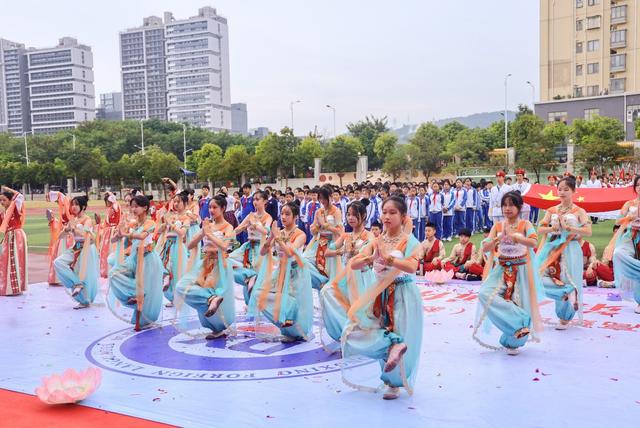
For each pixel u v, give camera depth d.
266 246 6.82
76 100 115.06
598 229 18.08
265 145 44.09
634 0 50.06
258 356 6.25
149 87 122.62
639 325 7.08
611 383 5.09
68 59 113.88
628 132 49.62
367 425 4.30
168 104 121.31
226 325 7.00
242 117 151.62
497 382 5.20
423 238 17.22
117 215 11.89
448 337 6.78
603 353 6.00
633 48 50.38
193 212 9.93
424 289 9.80
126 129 76.56
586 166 35.03
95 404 4.83
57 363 6.13
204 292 6.84
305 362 5.99
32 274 12.86
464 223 18.47
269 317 6.73
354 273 5.72
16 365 6.07
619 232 7.83
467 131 54.72
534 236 6.02
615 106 50.16
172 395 5.04
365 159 43.09
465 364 5.75
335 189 15.77
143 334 7.37
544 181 37.84
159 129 82.56
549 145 37.81
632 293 7.70
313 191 15.73
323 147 51.56
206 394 5.05
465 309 8.25
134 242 7.55
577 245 7.00
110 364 6.06
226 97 124.38
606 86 51.56
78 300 9.01
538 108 53.47
